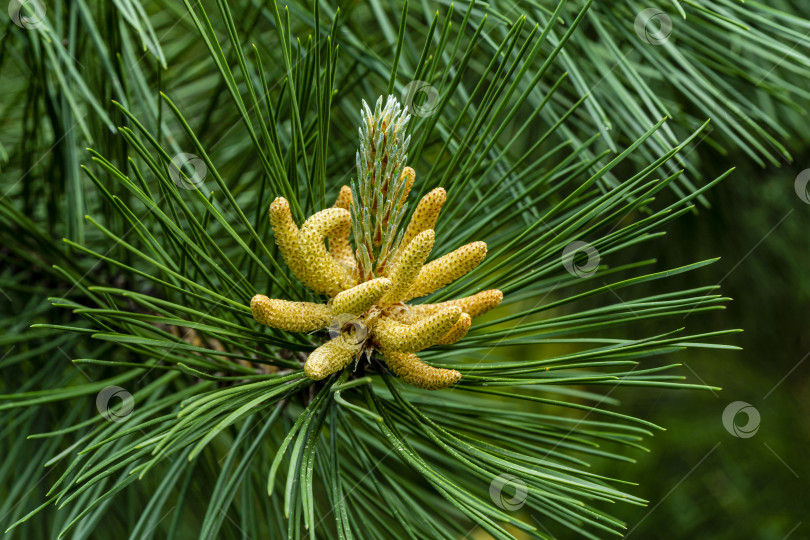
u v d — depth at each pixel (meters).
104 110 0.68
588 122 0.78
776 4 0.73
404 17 0.62
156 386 0.66
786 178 0.88
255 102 0.61
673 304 0.62
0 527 0.67
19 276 0.72
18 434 0.71
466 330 0.62
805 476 1.04
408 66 0.73
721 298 0.62
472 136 0.64
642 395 1.13
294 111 0.62
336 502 0.60
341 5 0.71
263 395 0.60
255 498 0.73
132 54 0.68
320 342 0.64
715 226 0.93
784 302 1.01
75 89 0.69
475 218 0.70
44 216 0.73
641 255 0.97
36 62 0.67
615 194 0.62
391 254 0.63
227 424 0.57
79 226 0.67
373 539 0.66
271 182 0.63
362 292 0.60
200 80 0.79
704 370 1.12
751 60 0.74
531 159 0.83
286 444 0.58
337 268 0.62
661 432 1.10
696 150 0.85
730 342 1.08
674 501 1.05
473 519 0.58
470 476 0.73
